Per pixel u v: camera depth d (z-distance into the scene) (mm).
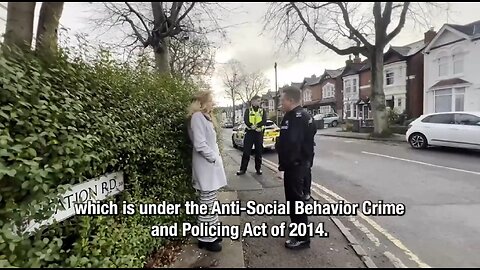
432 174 7023
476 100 17875
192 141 3271
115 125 2756
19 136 2133
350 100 32750
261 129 7160
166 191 3396
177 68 12922
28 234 2090
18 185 2049
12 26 2678
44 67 2547
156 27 5578
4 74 2158
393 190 5730
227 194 5371
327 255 3121
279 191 5664
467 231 3756
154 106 3453
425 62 21297
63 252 2156
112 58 3314
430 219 4176
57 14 3006
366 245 3406
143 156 3100
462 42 18516
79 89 2703
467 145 9836
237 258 2982
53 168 2146
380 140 15180
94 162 2496
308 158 3361
